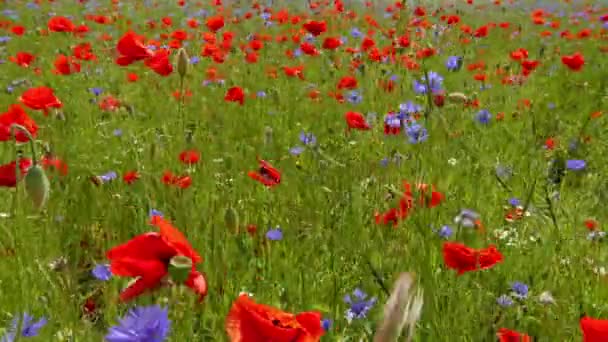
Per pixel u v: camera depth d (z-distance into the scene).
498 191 4.38
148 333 1.26
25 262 2.70
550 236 3.43
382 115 6.14
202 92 6.81
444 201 3.64
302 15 12.77
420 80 6.82
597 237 3.46
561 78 8.18
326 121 6.04
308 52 7.22
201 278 1.52
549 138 5.43
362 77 7.59
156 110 6.05
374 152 5.09
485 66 8.75
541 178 4.63
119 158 4.60
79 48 7.17
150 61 4.36
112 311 2.37
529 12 16.39
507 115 6.40
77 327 2.27
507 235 3.53
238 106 6.22
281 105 6.50
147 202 3.45
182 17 13.09
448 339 2.36
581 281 3.02
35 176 2.22
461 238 3.14
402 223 3.10
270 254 3.10
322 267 3.07
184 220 2.98
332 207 3.61
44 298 2.52
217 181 4.09
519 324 2.62
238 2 14.49
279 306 2.56
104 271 2.57
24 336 2.11
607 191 4.25
